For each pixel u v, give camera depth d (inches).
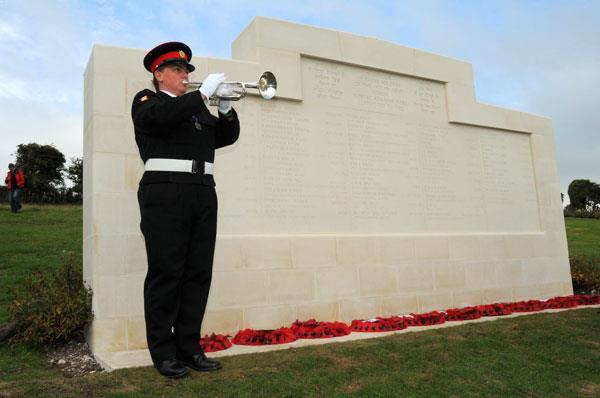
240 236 217.5
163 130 135.7
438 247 278.2
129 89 201.6
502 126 325.7
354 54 263.1
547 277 327.9
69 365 171.8
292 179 236.7
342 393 129.6
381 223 263.0
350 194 253.9
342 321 237.0
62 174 1470.2
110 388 129.0
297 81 241.4
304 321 225.6
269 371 145.4
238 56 253.1
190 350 145.3
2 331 192.4
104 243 189.6
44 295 192.4
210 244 146.8
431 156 291.0
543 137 350.3
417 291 265.1
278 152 234.8
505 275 305.4
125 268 191.6
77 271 213.3
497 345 184.9
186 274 146.1
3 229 509.4
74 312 185.0
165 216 136.5
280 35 240.1
